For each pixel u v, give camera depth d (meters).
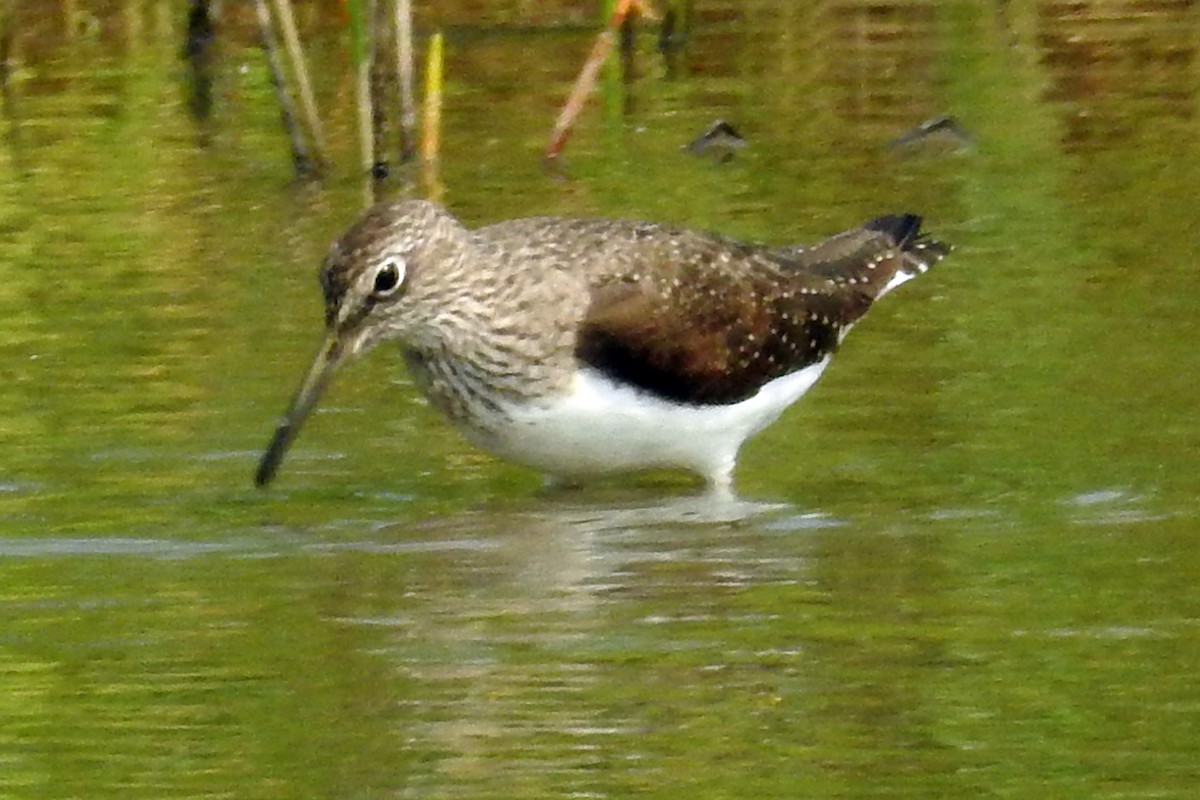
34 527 13.01
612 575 12.34
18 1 23.64
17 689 10.93
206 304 16.59
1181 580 11.99
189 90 22.03
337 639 11.48
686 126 20.80
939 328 16.05
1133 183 18.88
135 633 11.59
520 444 13.69
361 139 20.02
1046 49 22.34
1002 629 11.46
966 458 13.88
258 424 14.54
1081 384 14.93
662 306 13.73
